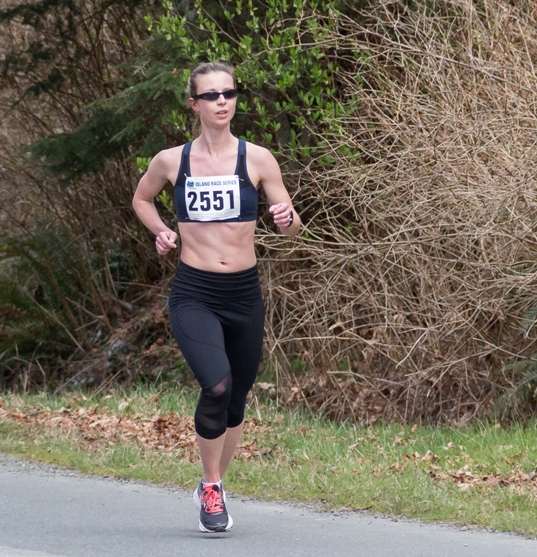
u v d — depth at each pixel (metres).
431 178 29.36
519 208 28.59
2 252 49.38
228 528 17.33
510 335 30.91
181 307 17.17
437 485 21.42
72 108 50.34
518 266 29.73
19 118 52.03
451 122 29.09
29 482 22.00
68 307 48.12
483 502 19.67
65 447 25.89
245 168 17.17
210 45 36.75
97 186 50.09
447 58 30.86
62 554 16.02
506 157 28.00
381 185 32.12
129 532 17.56
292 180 36.28
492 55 30.77
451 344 31.97
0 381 48.38
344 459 24.53
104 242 51.03
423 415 32.75
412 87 31.67
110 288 50.06
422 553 16.11
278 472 22.89
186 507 19.73
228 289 17.16
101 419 30.77
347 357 35.84
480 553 16.11
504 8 30.61
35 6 45.19
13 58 46.78
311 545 16.61
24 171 50.41
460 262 30.77
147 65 37.78
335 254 32.94
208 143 17.25
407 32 33.03
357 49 33.47
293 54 33.53
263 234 36.44
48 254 48.16
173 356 44.38
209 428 16.86
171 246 17.42
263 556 15.88
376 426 31.41
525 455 24.02
